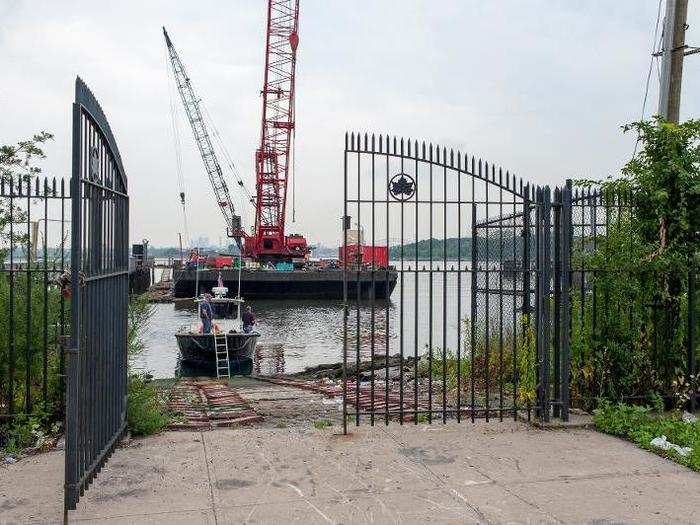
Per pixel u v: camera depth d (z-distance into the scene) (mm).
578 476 5141
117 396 5707
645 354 7320
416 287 6559
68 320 7230
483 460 5547
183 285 60875
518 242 8641
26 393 6527
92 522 4172
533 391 7195
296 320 42312
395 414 7043
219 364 21484
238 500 4578
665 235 7508
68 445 4074
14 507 4434
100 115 4844
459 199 6461
